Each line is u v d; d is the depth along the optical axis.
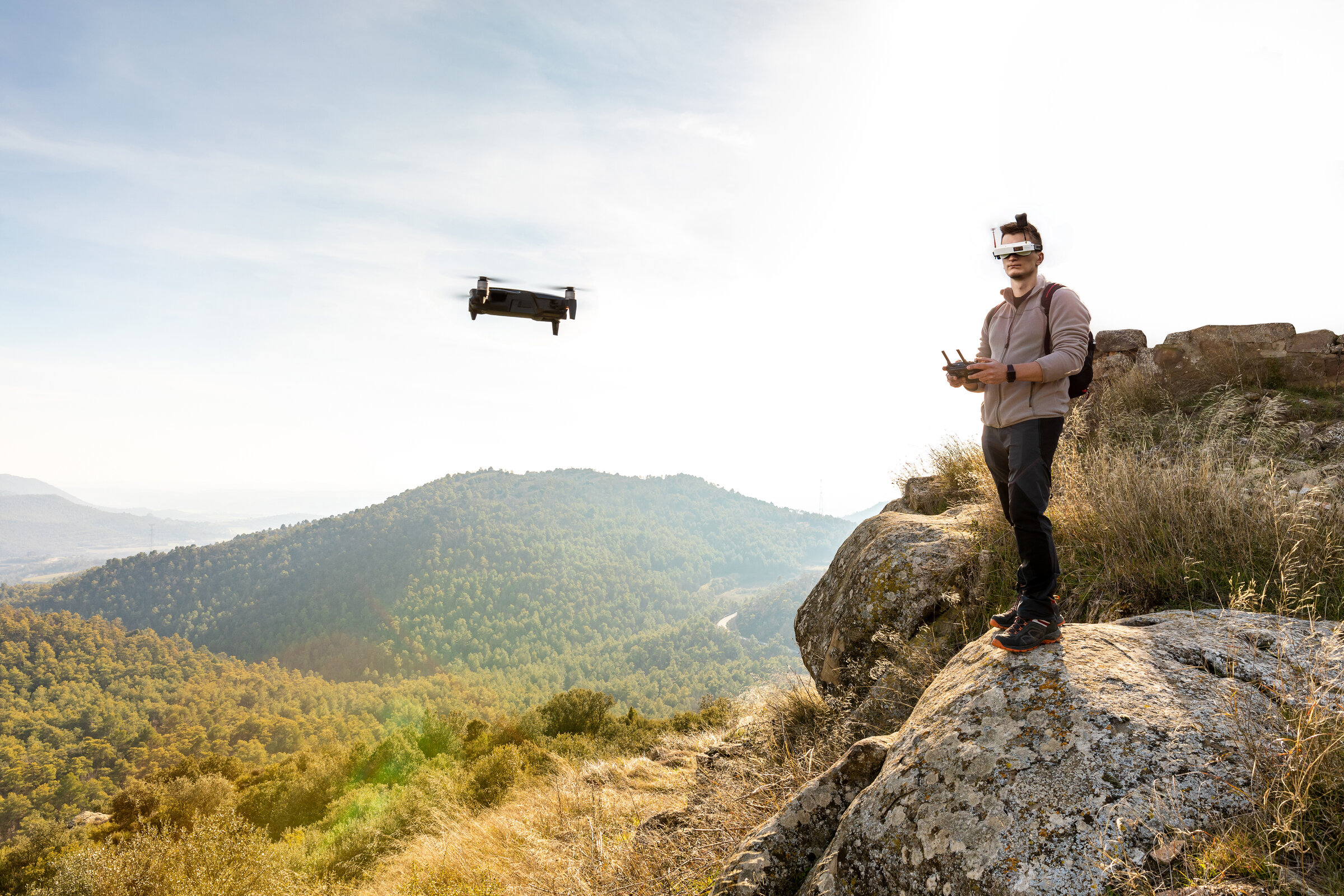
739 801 3.82
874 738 2.77
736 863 2.65
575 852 4.44
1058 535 3.99
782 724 4.79
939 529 4.77
